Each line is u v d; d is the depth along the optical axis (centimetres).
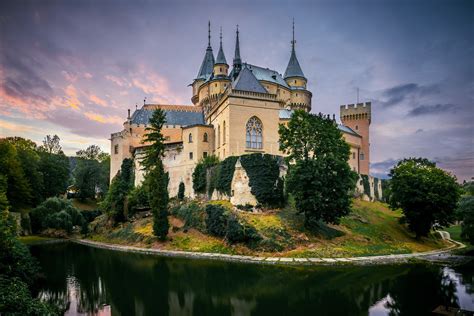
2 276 2767
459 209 5922
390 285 3525
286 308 2917
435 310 2823
